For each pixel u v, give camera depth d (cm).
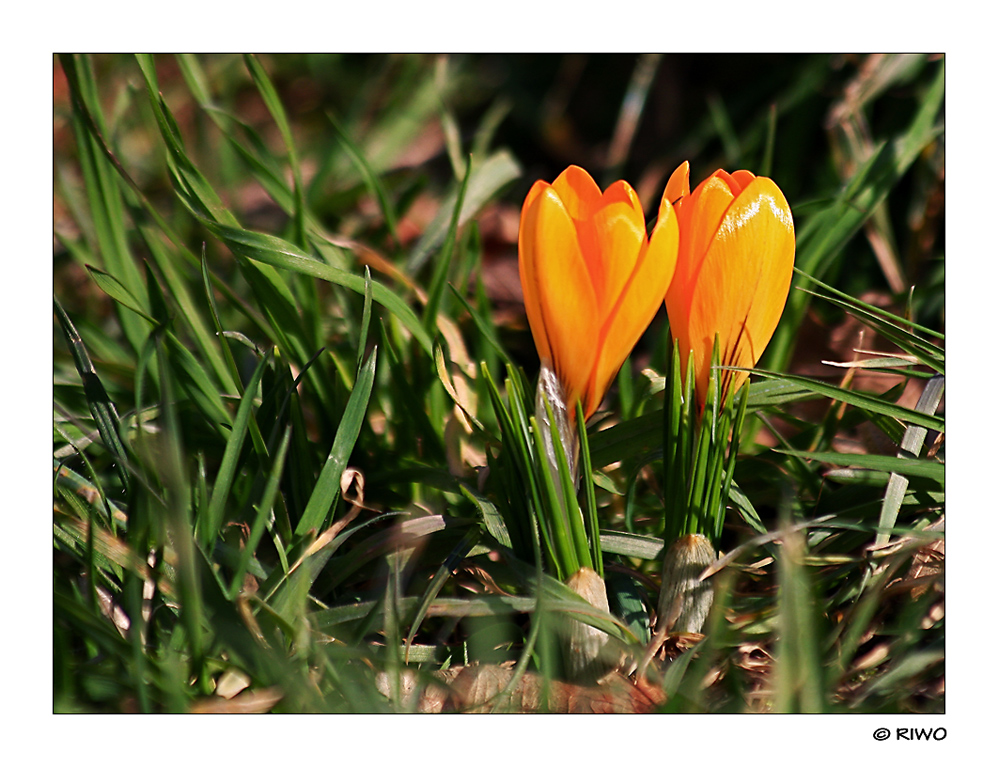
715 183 45
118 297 50
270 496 47
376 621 47
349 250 55
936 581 48
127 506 49
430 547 49
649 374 52
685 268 45
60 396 53
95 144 53
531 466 45
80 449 49
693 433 46
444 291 55
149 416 50
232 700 45
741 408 46
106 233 54
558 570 46
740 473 51
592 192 45
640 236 44
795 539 46
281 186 55
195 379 51
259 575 48
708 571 46
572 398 45
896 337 50
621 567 49
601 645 46
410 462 51
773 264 45
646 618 48
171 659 45
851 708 46
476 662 47
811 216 56
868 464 48
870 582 48
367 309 49
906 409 48
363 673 46
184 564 45
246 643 45
